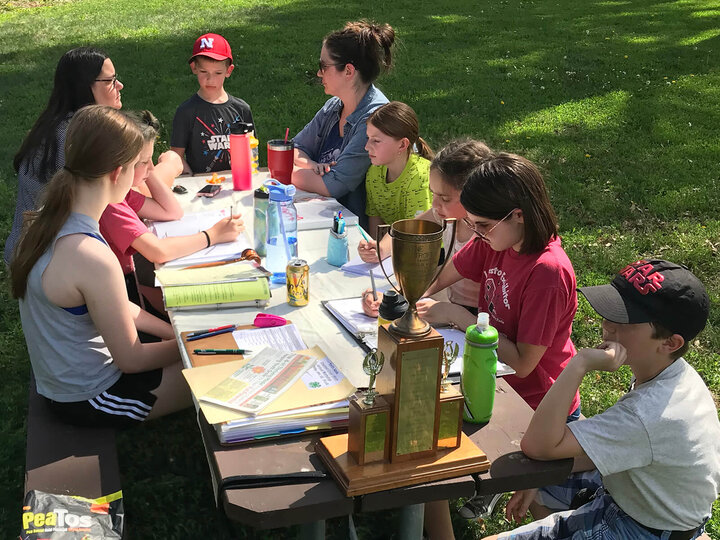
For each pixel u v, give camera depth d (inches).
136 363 97.0
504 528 111.1
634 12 553.3
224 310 100.8
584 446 71.5
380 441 67.4
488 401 76.6
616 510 79.3
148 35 496.1
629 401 73.5
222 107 188.5
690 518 75.5
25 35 506.9
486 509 109.1
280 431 73.3
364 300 98.2
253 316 98.9
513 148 280.1
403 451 68.2
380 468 67.6
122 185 93.3
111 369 98.7
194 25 526.6
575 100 342.3
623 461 72.0
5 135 306.2
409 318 66.2
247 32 498.0
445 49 443.8
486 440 75.3
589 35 478.6
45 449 92.8
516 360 91.2
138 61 423.8
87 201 91.5
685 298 72.2
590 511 82.0
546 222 88.4
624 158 268.7
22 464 124.3
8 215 225.9
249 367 81.4
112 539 80.6
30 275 92.0
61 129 140.3
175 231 128.3
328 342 91.4
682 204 227.3
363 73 156.9
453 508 113.7
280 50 445.1
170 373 101.7
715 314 167.8
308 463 70.1
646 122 310.0
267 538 108.0
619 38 467.8
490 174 87.2
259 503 65.1
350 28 155.5
